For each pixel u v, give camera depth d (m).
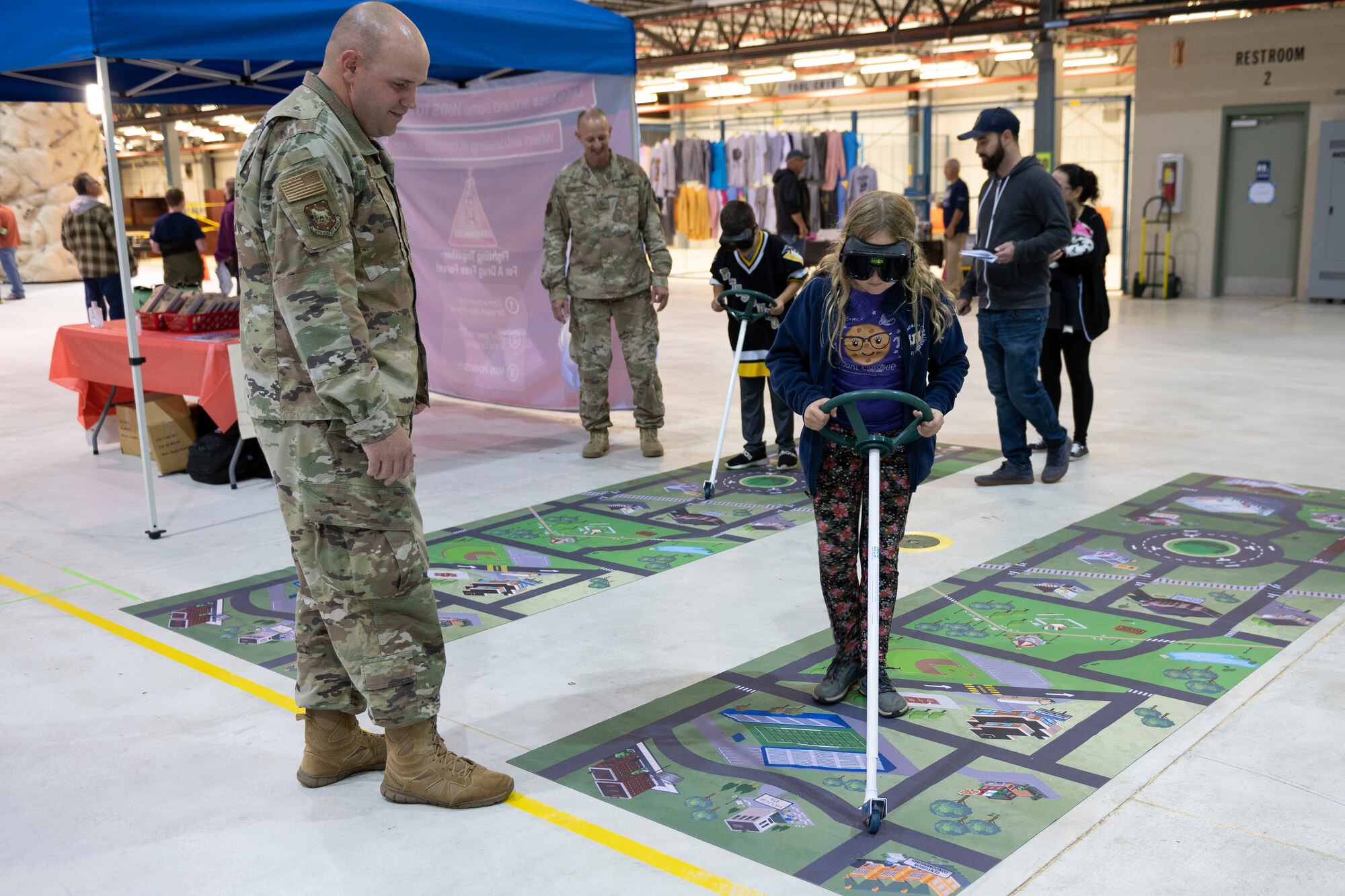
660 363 9.30
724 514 4.94
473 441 6.59
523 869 2.29
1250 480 5.19
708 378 8.52
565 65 5.88
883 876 2.22
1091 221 5.38
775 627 3.61
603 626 3.65
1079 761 2.68
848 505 2.91
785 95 23.56
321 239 2.14
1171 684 3.10
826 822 2.43
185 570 4.37
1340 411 6.61
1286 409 6.69
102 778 2.73
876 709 2.45
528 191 6.73
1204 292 12.95
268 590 4.11
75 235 10.67
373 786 2.68
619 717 2.98
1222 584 3.88
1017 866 2.25
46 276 19.05
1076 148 22.72
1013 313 4.98
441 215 7.26
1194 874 2.21
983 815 2.44
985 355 5.16
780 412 5.64
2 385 8.95
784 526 4.74
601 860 2.31
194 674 3.36
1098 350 9.15
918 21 16.72
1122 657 3.30
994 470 5.56
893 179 20.16
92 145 19.52
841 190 15.74
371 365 2.22
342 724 2.66
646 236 5.82
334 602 2.42
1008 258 4.73
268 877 2.29
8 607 3.98
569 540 4.60
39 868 2.35
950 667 3.26
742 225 5.37
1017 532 4.53
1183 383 7.62
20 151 18.55
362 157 2.28
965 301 5.20
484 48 5.41
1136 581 3.94
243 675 3.34
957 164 12.58
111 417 6.86
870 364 2.78
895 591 2.95
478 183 6.96
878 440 2.59
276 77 6.41
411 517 2.41
